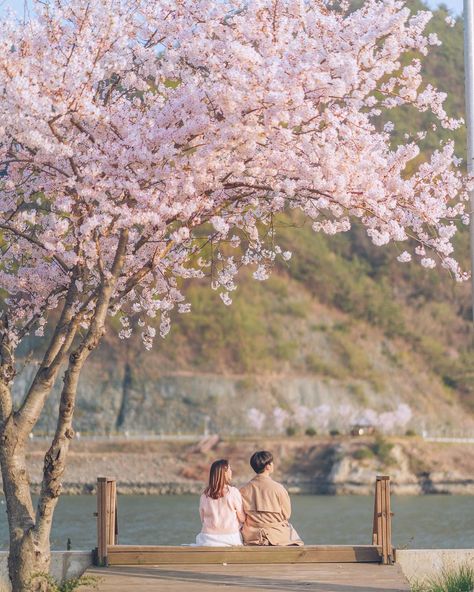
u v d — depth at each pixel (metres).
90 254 10.48
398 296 119.38
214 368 104.19
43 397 10.64
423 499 76.19
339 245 121.81
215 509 11.72
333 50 11.16
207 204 11.18
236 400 102.00
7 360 10.78
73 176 10.85
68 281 12.44
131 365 103.75
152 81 12.89
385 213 11.18
